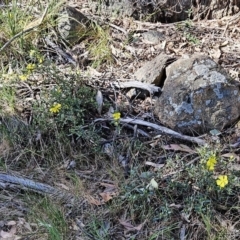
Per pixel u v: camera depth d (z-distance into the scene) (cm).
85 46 185
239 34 190
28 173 141
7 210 130
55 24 186
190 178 129
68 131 148
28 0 200
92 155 145
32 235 123
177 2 200
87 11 205
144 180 131
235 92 152
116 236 123
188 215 123
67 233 123
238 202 125
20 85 164
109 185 135
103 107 157
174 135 147
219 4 201
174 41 187
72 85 156
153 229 123
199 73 153
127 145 144
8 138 148
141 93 161
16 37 171
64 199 132
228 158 138
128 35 189
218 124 149
